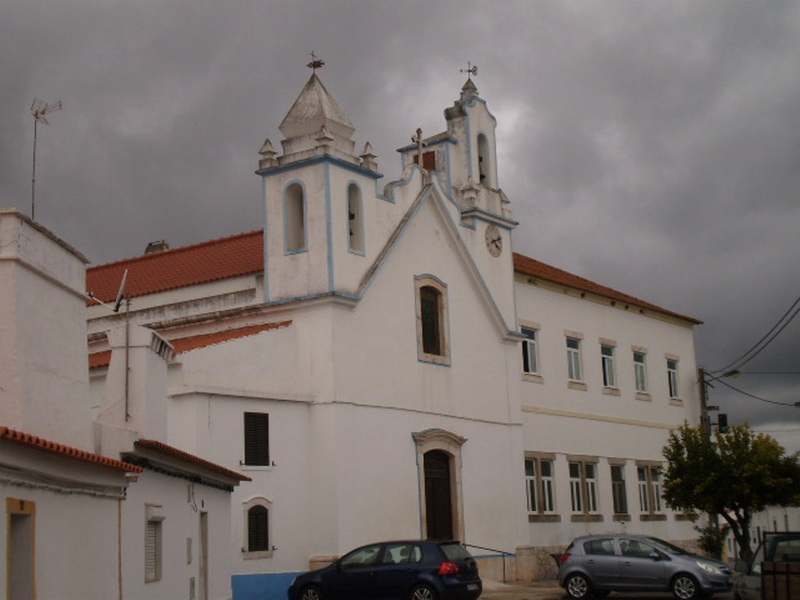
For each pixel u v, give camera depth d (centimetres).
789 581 1811
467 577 2358
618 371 4488
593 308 4391
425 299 3312
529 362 3959
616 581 2647
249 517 2694
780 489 3519
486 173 3712
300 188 3070
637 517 4416
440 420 3256
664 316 4922
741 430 3638
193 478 1923
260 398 2766
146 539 1664
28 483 1197
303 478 2853
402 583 2336
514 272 3869
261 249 3353
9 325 1275
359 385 2969
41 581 1230
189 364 2648
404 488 3062
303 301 2942
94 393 2695
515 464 3553
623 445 4416
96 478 1415
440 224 3409
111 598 1474
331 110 3061
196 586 1938
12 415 1262
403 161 3700
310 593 2444
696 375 5109
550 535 3853
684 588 2575
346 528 2841
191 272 3412
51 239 1402
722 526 4653
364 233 3072
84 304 1532
